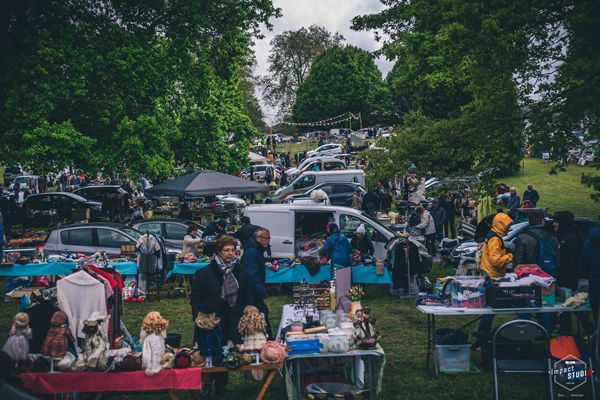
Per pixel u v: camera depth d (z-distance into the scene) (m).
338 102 83.44
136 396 8.59
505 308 8.74
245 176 46.31
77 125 26.89
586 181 13.16
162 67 28.06
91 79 26.55
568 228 10.74
